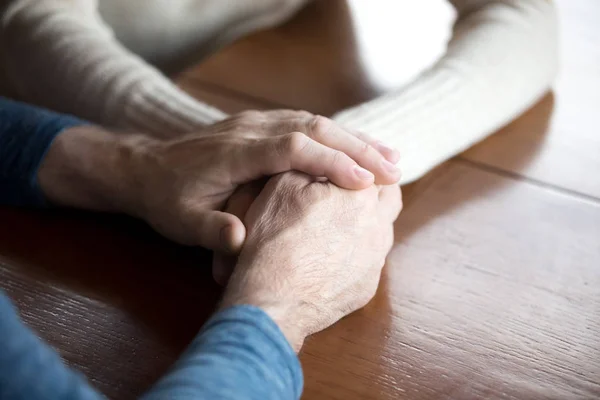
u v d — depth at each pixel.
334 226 0.81
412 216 0.93
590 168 0.99
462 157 1.00
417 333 0.82
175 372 0.69
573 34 1.22
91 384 0.78
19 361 0.59
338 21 1.25
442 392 0.78
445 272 0.87
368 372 0.79
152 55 1.25
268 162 0.83
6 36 1.05
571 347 0.81
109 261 0.88
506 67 1.01
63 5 1.05
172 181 0.85
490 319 0.83
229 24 1.24
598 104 1.09
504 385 0.79
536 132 1.04
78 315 0.83
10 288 0.85
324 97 1.10
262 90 1.12
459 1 1.11
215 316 0.74
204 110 0.96
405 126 0.94
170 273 0.87
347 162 0.82
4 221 0.91
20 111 0.92
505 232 0.91
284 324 0.75
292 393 0.71
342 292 0.81
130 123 0.97
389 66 1.16
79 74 1.00
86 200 0.91
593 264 0.88
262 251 0.79
